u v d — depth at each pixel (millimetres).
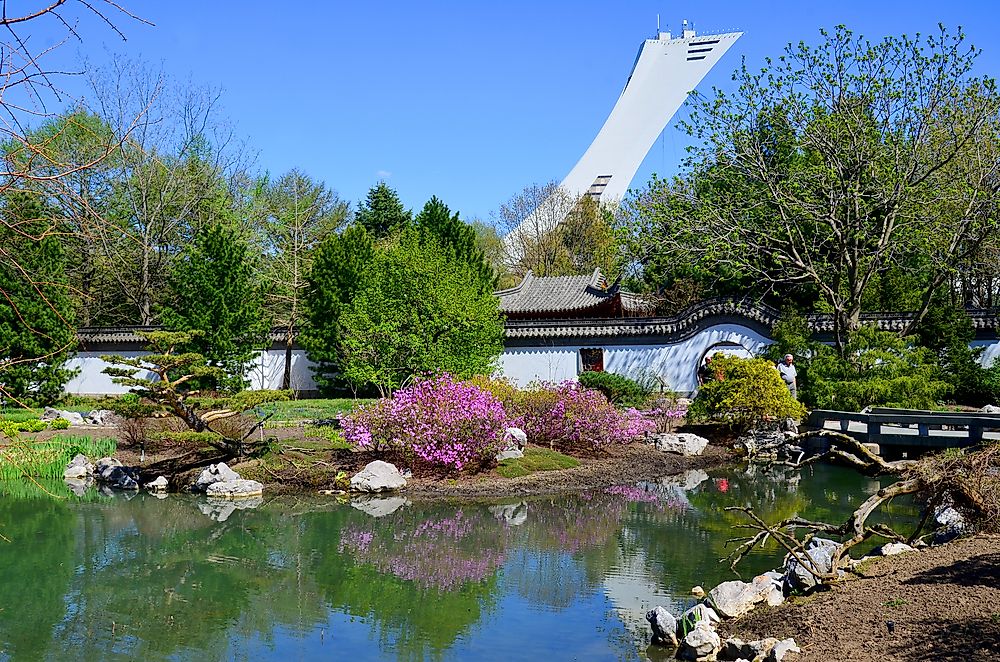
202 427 19844
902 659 7098
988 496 11125
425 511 17078
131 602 11422
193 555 13797
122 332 36531
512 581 12055
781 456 23859
